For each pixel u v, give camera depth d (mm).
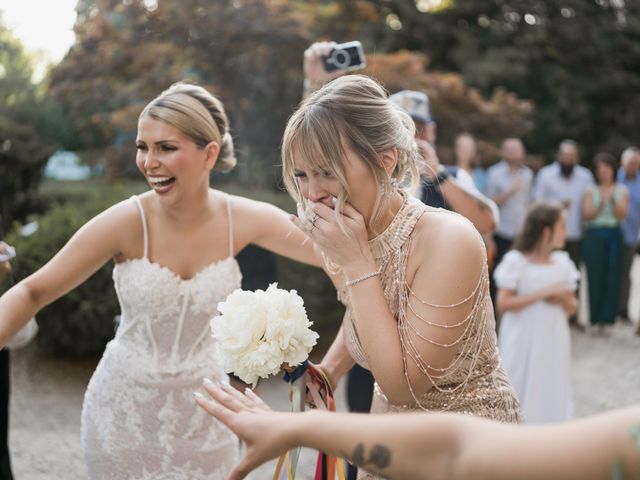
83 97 10859
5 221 11141
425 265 1911
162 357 2627
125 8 10445
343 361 2385
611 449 947
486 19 20078
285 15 10750
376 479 1962
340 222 1827
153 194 2713
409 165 1997
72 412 5629
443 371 1913
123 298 2654
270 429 1268
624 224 9477
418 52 18656
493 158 12852
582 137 21422
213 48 10695
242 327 1934
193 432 2631
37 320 6680
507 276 4746
